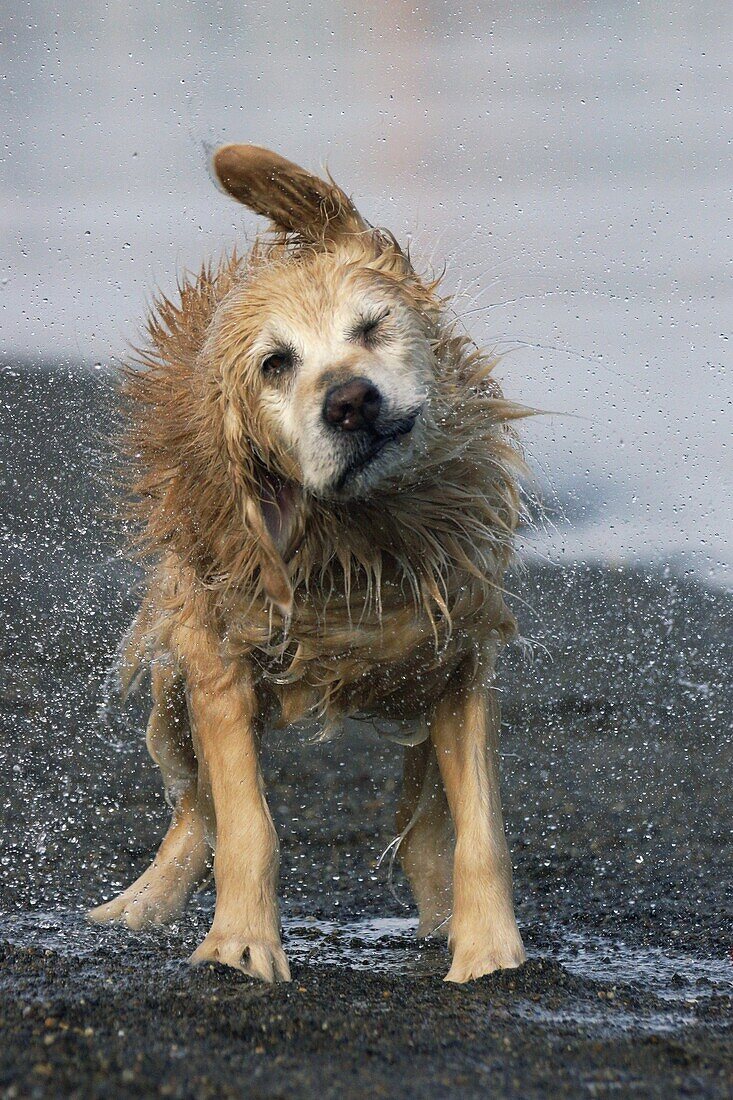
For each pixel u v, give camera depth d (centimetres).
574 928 649
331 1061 416
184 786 720
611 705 999
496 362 624
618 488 1216
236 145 589
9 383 1286
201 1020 456
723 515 1213
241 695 612
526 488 808
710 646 1062
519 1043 443
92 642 1040
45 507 1117
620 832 801
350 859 793
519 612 1113
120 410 680
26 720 955
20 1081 371
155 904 685
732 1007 503
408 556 597
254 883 573
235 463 580
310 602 603
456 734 613
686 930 640
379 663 611
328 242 598
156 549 638
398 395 560
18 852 768
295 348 568
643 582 1132
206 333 611
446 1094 386
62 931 640
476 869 578
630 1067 419
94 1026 440
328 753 1003
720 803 841
